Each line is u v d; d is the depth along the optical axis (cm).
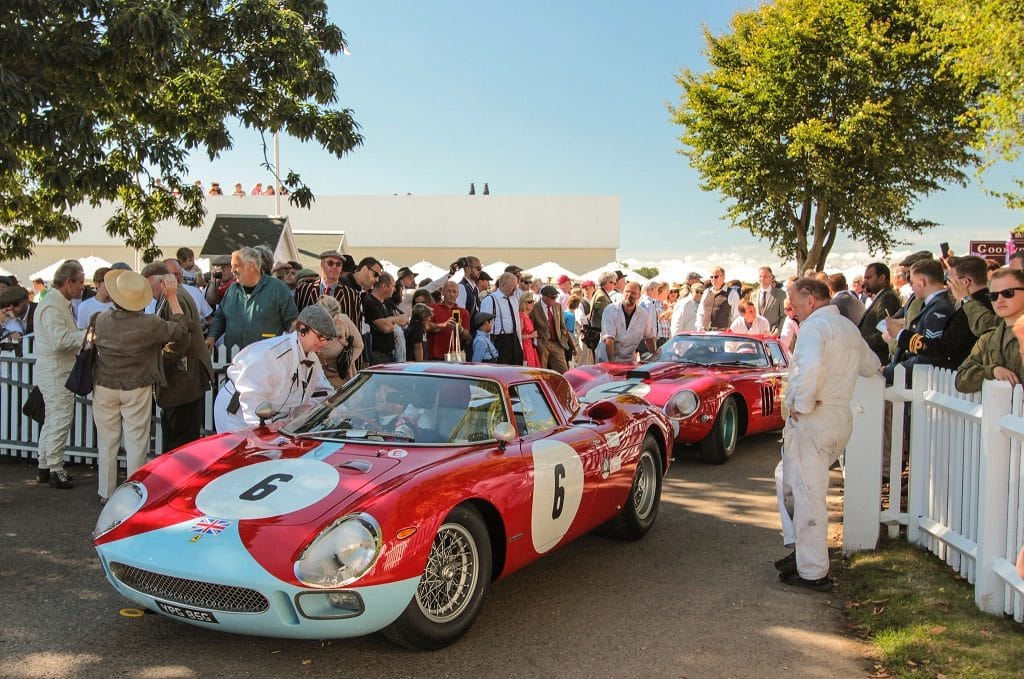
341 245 2523
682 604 463
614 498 543
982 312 554
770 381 951
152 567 347
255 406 533
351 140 1265
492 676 362
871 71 2353
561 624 429
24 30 881
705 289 1384
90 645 387
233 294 697
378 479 381
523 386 499
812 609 460
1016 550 420
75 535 566
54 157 982
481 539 400
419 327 974
